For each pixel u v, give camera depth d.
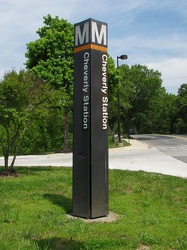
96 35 6.34
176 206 7.14
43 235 5.05
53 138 29.23
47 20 26.62
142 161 18.16
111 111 54.09
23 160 21.25
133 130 92.19
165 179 10.80
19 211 6.44
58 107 13.56
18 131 12.88
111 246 4.55
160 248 4.54
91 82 6.23
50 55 24.92
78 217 6.21
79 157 6.33
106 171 6.38
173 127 97.31
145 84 59.28
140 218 6.10
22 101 11.38
